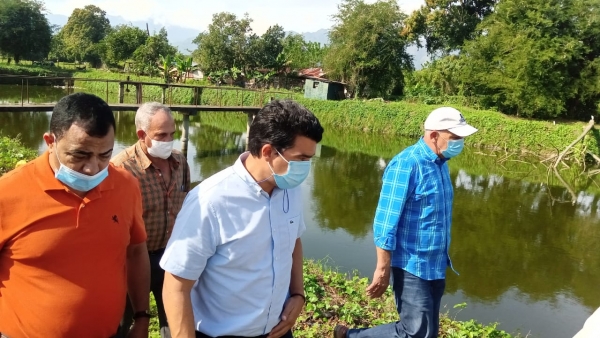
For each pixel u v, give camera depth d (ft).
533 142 72.18
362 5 105.19
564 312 22.88
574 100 90.33
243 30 133.18
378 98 101.09
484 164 65.92
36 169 5.90
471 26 113.09
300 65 142.20
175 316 5.97
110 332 6.57
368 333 10.87
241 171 6.12
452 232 34.99
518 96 83.66
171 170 9.92
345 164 59.77
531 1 86.99
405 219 9.96
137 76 138.10
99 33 227.40
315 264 22.12
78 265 6.02
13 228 5.73
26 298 5.90
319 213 36.47
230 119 99.96
